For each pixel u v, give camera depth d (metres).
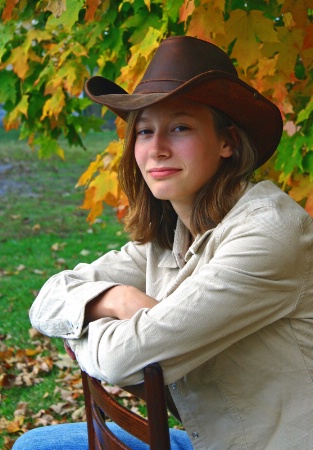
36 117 4.93
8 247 10.34
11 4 3.22
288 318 2.05
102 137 18.38
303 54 3.32
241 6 3.31
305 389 2.05
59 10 2.84
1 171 15.18
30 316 2.38
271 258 1.98
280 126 2.35
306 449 2.05
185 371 1.98
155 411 1.79
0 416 5.28
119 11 4.00
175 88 2.17
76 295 2.26
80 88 4.38
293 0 3.16
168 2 3.34
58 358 6.22
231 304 1.95
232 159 2.24
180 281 2.22
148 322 1.94
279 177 3.61
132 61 3.48
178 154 2.17
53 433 2.63
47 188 14.07
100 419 2.11
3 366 6.06
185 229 2.41
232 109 2.20
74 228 11.31
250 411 2.08
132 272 2.70
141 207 2.48
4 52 4.26
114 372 1.95
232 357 2.06
